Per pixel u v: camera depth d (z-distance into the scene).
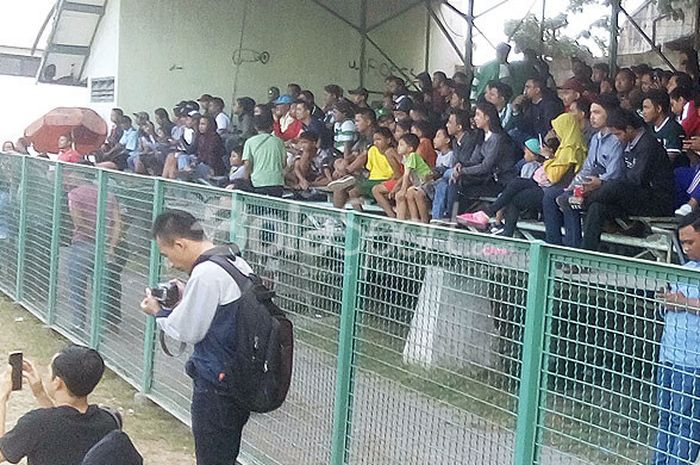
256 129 12.66
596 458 3.60
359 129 11.54
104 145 14.77
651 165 7.39
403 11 16.33
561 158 8.02
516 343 3.92
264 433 5.51
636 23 13.62
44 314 9.14
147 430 6.23
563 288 3.72
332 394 4.93
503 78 11.75
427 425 4.34
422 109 10.73
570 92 9.55
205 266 4.27
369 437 4.69
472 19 15.17
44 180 9.06
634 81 10.12
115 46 15.62
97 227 7.62
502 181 8.85
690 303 3.26
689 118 8.41
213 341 4.26
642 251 7.52
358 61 16.56
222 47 15.94
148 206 6.65
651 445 3.43
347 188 9.84
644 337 3.42
